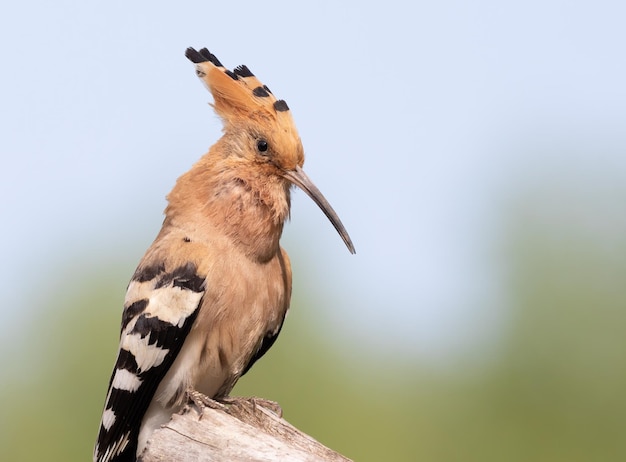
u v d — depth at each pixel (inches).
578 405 516.4
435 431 524.1
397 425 521.3
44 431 497.7
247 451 276.7
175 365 323.6
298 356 518.9
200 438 280.4
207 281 321.4
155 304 321.7
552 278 531.2
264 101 346.6
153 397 324.8
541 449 517.0
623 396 512.7
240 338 328.2
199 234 329.4
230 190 332.8
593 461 511.2
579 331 522.9
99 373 502.9
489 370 532.1
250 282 327.6
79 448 493.0
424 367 541.3
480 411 526.6
